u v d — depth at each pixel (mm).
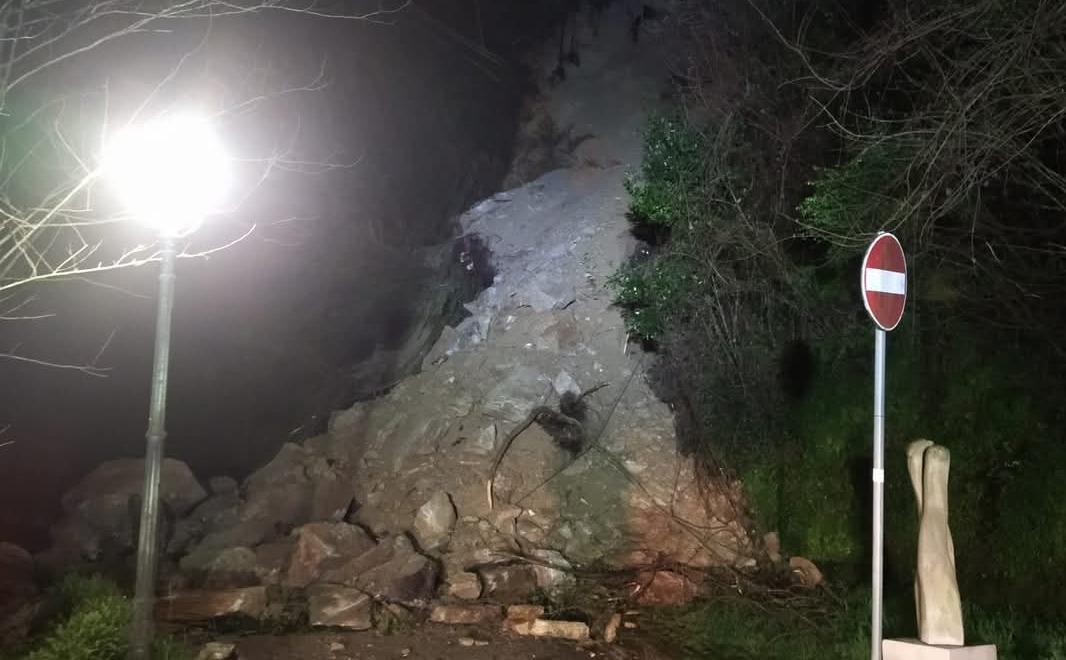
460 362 12336
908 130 8008
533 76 19156
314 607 7969
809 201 8695
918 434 8602
